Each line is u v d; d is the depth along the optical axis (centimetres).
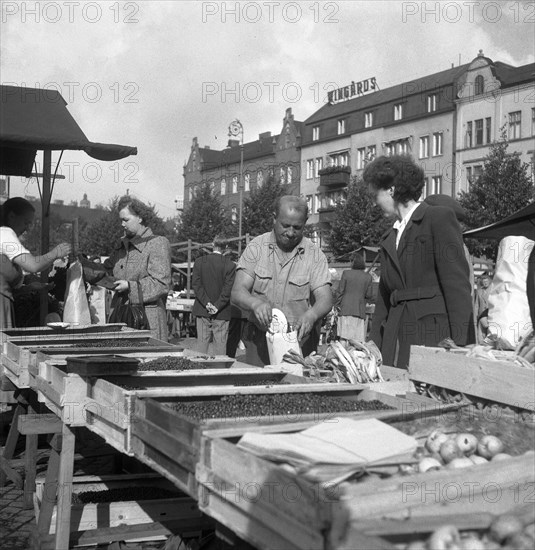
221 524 205
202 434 198
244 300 448
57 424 376
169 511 355
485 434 234
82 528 353
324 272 478
